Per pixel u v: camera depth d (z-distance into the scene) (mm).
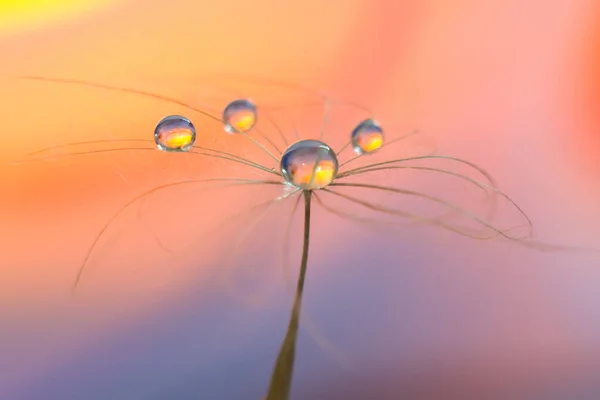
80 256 76
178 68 80
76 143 76
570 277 78
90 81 78
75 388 73
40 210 76
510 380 74
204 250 76
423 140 80
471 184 78
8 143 76
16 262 75
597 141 81
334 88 81
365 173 77
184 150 73
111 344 75
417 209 77
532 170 79
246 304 76
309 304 76
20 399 73
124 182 76
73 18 81
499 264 78
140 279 76
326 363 74
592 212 79
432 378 74
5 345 74
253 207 75
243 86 81
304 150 69
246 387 73
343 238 77
